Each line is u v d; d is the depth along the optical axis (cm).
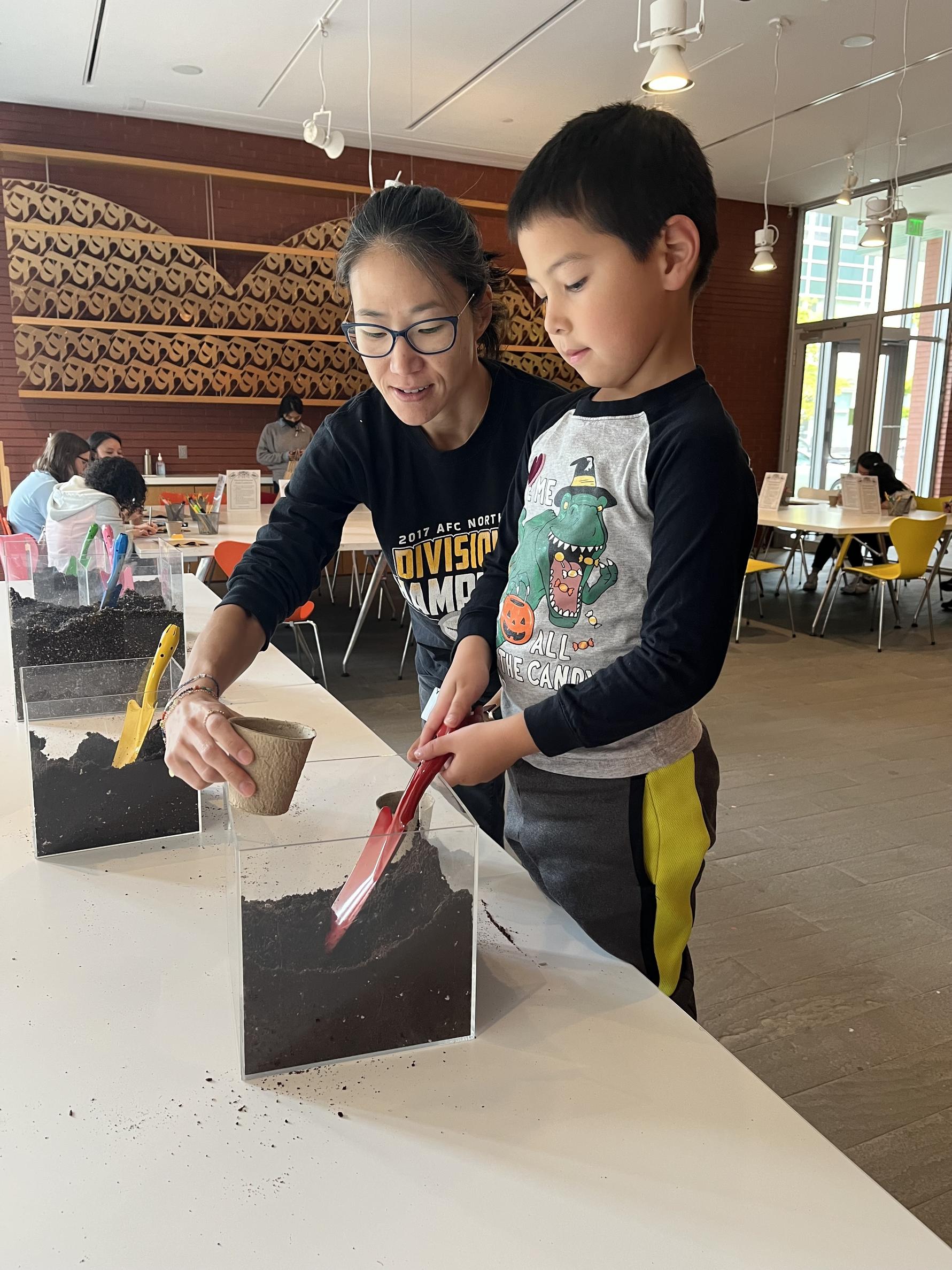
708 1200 55
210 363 762
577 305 76
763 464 1052
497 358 129
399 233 93
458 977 69
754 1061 192
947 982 221
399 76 638
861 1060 193
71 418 756
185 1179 56
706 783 98
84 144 723
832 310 980
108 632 148
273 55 601
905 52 587
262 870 63
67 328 720
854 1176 57
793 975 223
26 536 207
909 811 319
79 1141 59
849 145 782
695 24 545
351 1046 68
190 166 739
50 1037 69
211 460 803
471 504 131
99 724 100
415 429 126
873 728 412
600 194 70
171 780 104
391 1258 50
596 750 90
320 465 128
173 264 740
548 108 698
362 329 99
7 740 136
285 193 794
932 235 868
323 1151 58
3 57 611
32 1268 49
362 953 66
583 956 83
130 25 558
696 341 991
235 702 148
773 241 764
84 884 94
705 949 234
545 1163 58
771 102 676
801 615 675
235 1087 64
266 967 64
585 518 84
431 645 146
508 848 106
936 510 736
